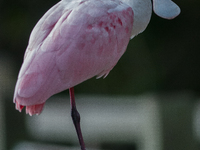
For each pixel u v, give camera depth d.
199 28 21.30
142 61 20.86
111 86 20.53
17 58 21.14
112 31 6.97
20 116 14.41
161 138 13.41
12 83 15.31
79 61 6.56
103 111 16.50
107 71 7.34
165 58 21.25
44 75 6.30
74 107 7.24
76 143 15.20
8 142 14.20
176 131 13.30
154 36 21.22
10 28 21.14
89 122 15.38
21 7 21.03
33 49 6.50
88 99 19.09
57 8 6.81
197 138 13.17
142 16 7.42
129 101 17.98
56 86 6.39
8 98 14.27
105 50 6.90
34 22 21.00
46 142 15.12
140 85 20.61
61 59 6.39
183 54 21.30
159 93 20.62
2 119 14.18
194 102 13.82
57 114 16.30
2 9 21.11
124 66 20.70
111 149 14.98
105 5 7.00
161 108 13.59
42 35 6.56
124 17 7.16
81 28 6.62
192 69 21.28
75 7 6.80
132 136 14.65
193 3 21.23
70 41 6.49
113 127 15.05
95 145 15.08
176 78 21.27
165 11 7.44
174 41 21.34
